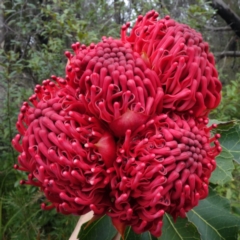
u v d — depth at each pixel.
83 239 0.31
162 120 0.26
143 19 0.30
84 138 0.25
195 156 0.24
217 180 0.33
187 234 0.31
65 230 0.71
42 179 0.25
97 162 0.25
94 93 0.25
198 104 0.27
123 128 0.25
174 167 0.24
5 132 0.81
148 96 0.26
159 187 0.23
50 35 0.96
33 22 0.98
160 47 0.27
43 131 0.25
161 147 0.24
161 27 0.28
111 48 0.27
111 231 0.31
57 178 0.25
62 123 0.25
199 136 0.26
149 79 0.26
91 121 0.25
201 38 0.28
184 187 0.24
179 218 0.32
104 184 0.25
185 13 1.08
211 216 0.33
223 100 0.82
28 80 1.04
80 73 0.27
